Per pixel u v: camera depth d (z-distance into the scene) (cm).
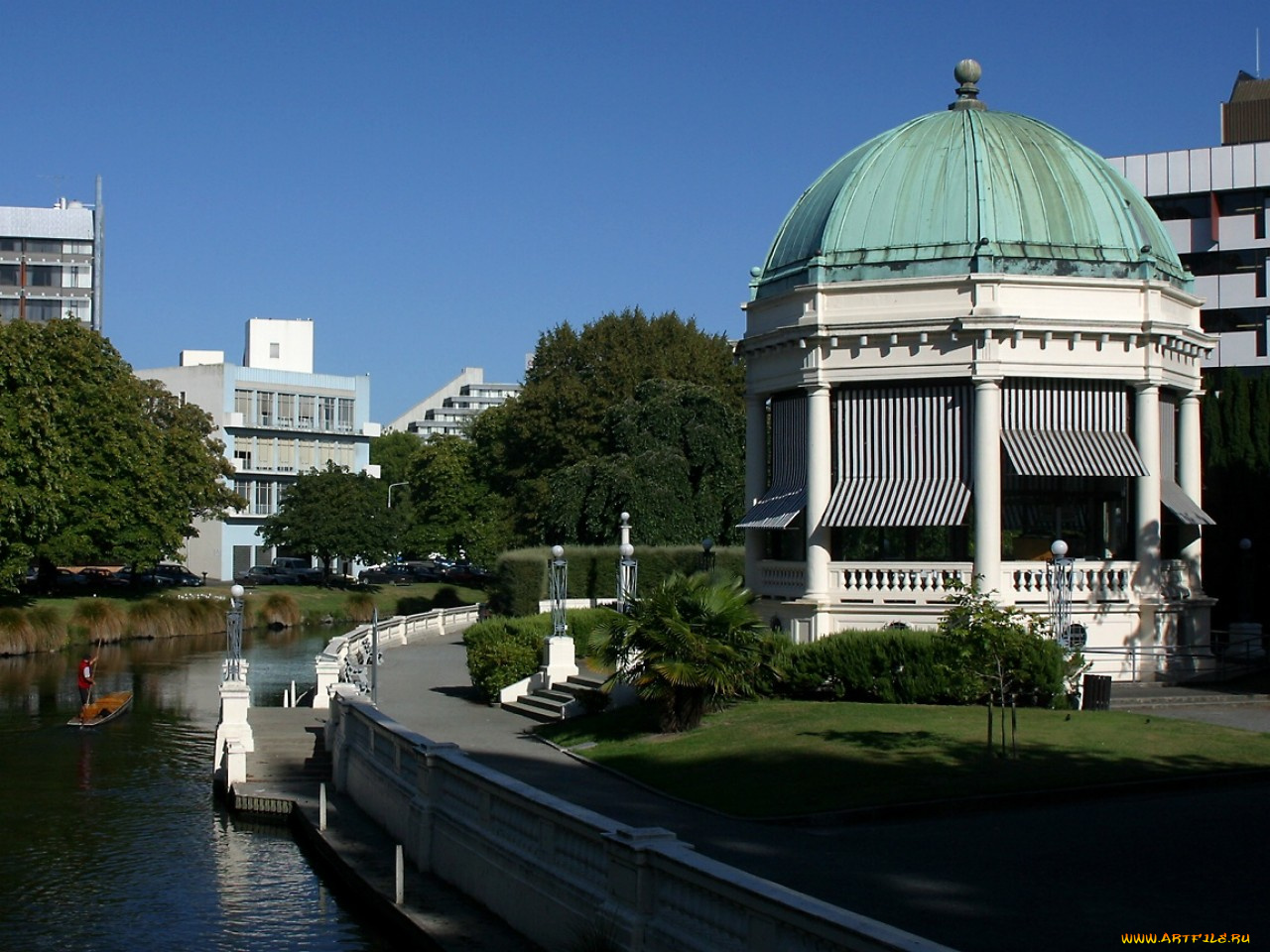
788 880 1548
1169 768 2162
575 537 6222
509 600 5534
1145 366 3319
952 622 2328
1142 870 1559
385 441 15350
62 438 6962
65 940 1928
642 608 2797
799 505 3444
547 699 3466
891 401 3366
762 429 3706
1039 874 1555
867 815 1941
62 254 13800
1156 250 3525
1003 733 2255
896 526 3284
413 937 1678
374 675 3619
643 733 2797
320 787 2566
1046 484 3400
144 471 7612
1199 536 3575
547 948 1502
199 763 3428
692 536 6119
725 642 2783
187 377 11138
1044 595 3241
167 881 2247
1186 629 3444
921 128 3584
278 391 11419
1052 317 3250
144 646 6550
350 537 9394
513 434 8006
